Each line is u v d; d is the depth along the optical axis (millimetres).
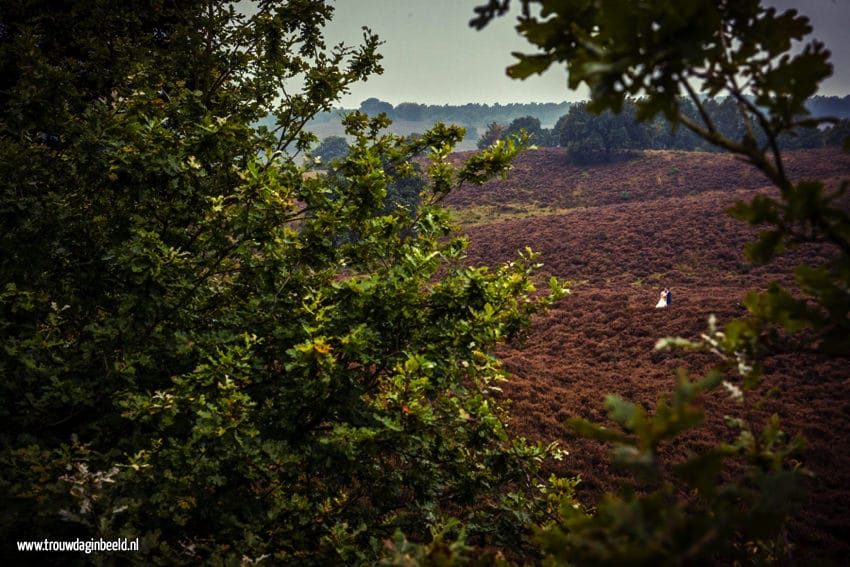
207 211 3678
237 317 3736
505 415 4574
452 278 3805
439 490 3783
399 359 3445
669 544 692
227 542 3057
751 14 854
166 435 3211
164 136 3539
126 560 2443
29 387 3092
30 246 3240
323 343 2814
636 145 78875
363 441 3047
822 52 741
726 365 1006
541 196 67812
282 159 3824
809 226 809
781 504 716
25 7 4879
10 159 3289
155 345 3527
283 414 3391
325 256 3643
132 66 4363
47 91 3641
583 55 813
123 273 3477
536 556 3531
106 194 3883
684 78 757
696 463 728
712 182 60000
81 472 2279
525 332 3828
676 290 28641
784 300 908
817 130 81375
